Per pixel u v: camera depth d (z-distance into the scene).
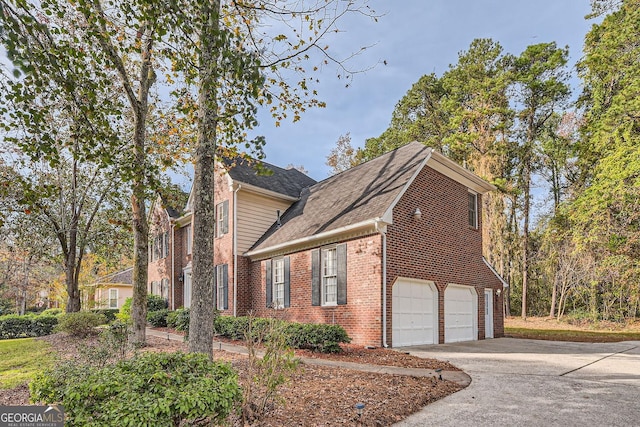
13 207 11.37
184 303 21.77
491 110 26.58
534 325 24.30
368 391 6.12
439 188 14.41
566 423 5.00
